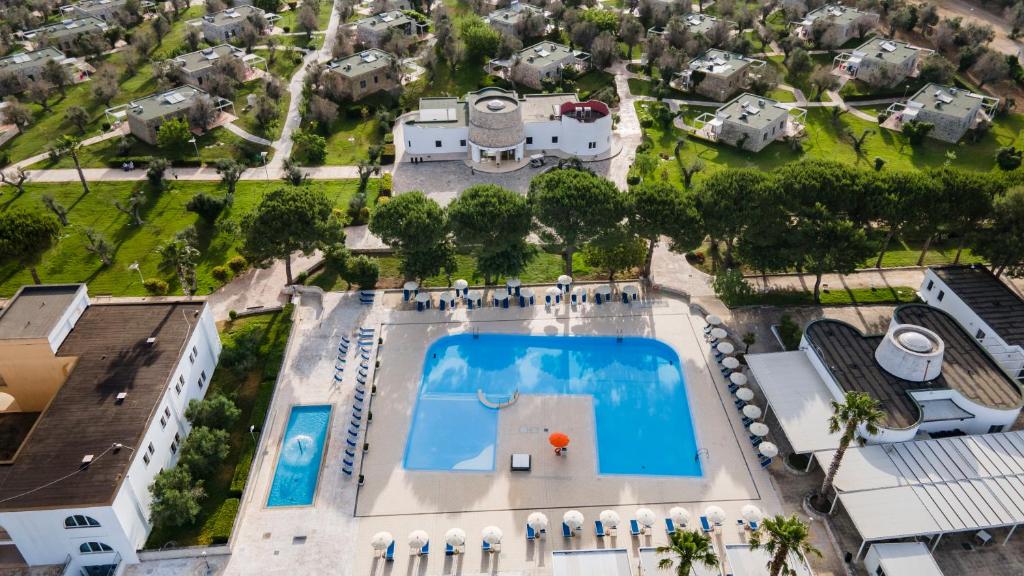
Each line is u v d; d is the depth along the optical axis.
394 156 114.94
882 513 54.88
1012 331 70.88
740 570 52.50
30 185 106.25
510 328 79.31
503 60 144.25
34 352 63.94
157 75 138.12
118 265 90.06
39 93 127.25
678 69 133.50
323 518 59.28
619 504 60.19
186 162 111.56
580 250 86.94
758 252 79.25
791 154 115.00
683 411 70.06
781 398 65.62
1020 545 55.91
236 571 55.25
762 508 59.41
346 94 131.62
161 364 64.12
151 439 58.62
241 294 85.06
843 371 66.94
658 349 77.12
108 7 170.62
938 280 78.50
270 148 117.69
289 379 72.69
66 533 53.03
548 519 59.03
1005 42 150.75
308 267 89.56
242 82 138.88
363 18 174.62
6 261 78.44
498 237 78.88
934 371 64.94
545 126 115.25
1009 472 57.94
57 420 58.28
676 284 86.31
